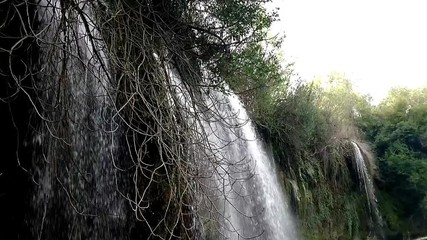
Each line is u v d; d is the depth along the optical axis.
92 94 4.34
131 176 4.71
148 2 4.46
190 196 4.22
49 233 4.62
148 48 4.21
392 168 20.38
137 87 3.71
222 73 6.60
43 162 4.55
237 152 8.34
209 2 6.23
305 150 13.70
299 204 12.24
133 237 4.68
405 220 19.70
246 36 7.29
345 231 14.88
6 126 4.66
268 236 9.48
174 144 3.95
